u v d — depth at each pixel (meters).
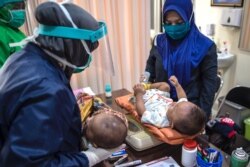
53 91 0.63
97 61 1.19
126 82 2.78
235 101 2.41
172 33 1.40
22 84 0.63
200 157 0.94
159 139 1.08
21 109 0.62
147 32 2.67
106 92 1.67
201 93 1.40
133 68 2.76
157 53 1.55
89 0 2.28
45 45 0.70
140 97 1.31
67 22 0.69
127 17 2.56
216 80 1.38
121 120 0.92
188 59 1.39
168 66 1.48
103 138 0.86
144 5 2.55
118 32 2.55
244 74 2.65
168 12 1.36
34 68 0.67
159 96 1.31
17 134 0.60
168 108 1.16
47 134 0.61
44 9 0.69
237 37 2.63
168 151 1.08
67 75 0.81
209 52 1.35
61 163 0.68
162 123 1.09
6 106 0.63
